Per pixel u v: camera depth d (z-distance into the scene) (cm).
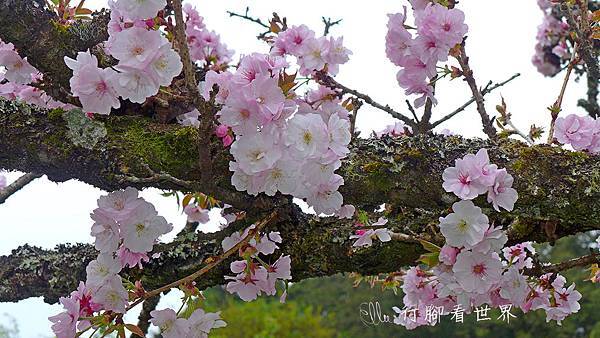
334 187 86
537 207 85
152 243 86
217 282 101
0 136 88
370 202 89
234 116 83
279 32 103
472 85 100
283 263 95
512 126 104
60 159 88
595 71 107
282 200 92
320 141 83
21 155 89
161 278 100
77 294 88
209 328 92
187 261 100
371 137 92
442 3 96
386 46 97
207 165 84
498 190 83
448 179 84
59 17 94
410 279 113
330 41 101
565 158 86
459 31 92
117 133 89
